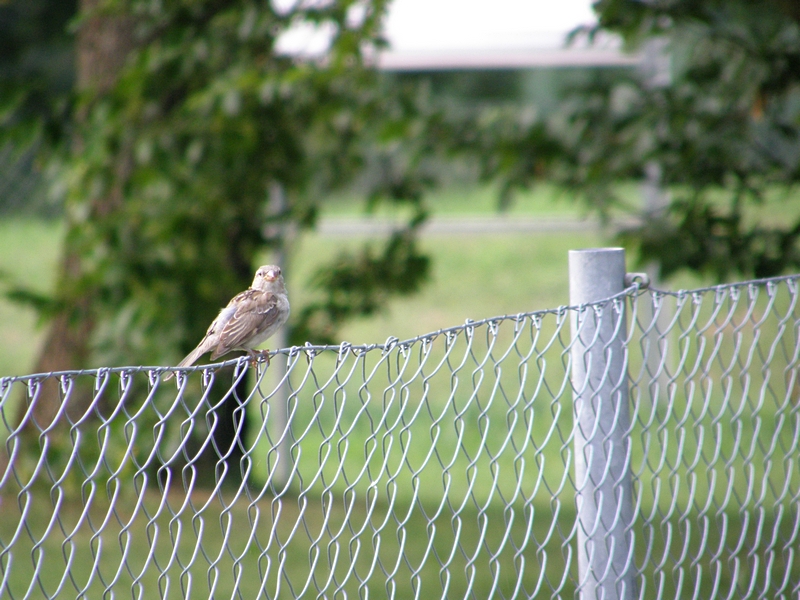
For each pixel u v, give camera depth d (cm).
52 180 1390
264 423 471
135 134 1251
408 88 1370
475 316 2628
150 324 1189
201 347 762
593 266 535
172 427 1188
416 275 1439
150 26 1313
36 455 1247
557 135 1260
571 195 1252
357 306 1427
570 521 1355
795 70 1104
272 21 1202
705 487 1378
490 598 515
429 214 1461
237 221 1342
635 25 1144
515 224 2141
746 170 1127
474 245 3266
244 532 1236
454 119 1332
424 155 1332
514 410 513
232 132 1218
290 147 1327
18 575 1073
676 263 1059
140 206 1257
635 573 544
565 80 2309
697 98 1170
